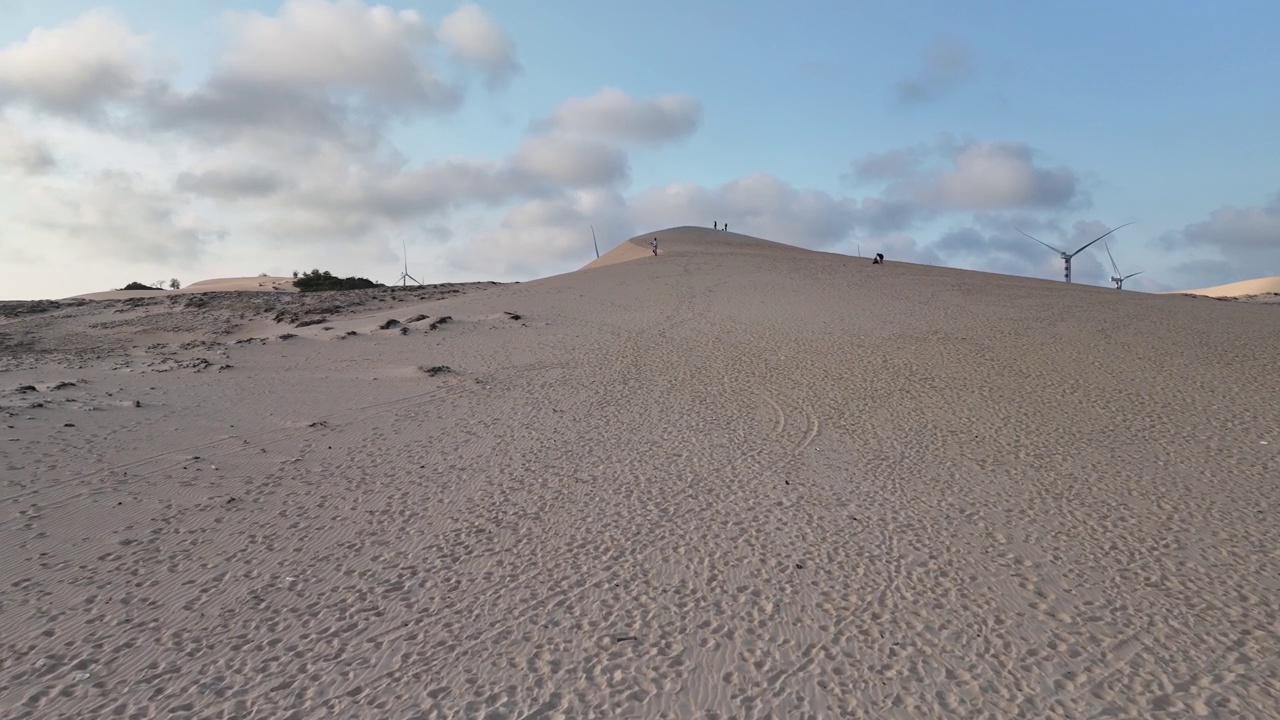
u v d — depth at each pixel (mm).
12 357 23203
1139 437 13766
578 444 13773
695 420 15336
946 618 7738
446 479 11891
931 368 19656
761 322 28062
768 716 6203
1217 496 10992
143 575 8578
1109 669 6930
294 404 17016
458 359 22453
